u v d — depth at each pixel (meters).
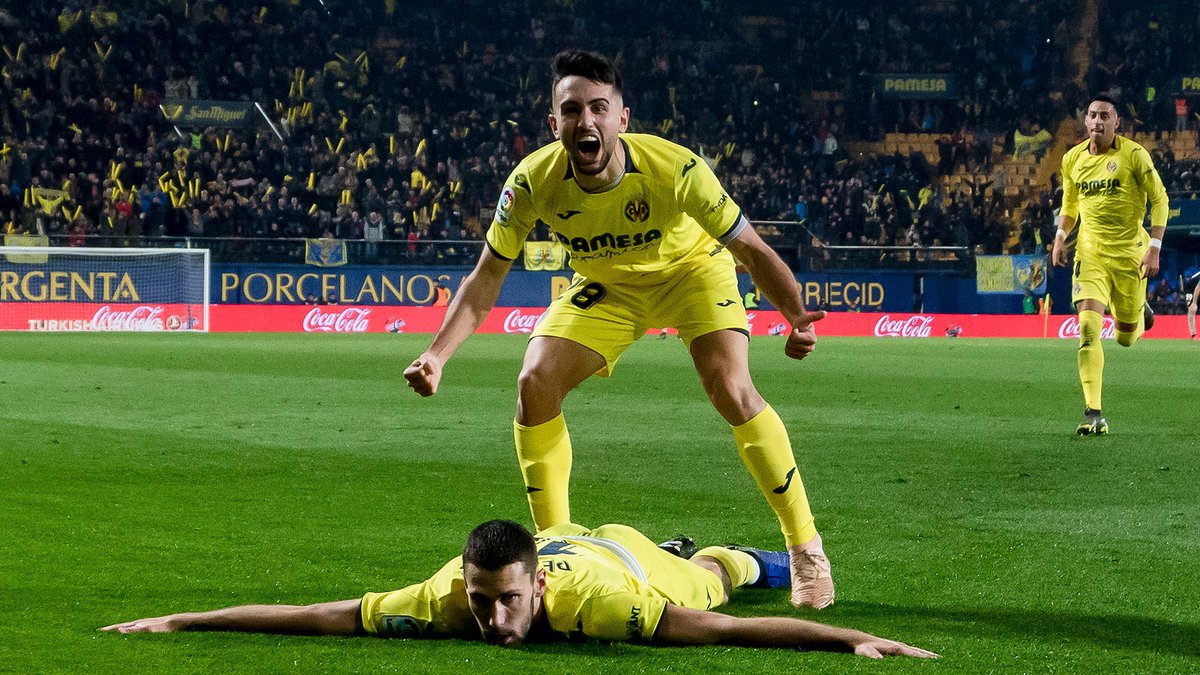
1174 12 39.44
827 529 5.71
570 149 4.16
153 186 30.52
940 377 15.54
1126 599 4.34
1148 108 38.12
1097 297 9.75
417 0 37.12
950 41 38.84
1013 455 8.28
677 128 35.91
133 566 4.78
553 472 4.59
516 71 36.44
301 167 32.09
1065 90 38.75
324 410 10.90
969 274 32.78
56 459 7.71
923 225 34.41
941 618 4.08
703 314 4.52
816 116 37.53
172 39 33.53
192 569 4.75
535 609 3.54
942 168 36.22
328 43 35.31
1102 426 9.51
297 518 5.87
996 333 31.89
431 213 32.03
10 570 4.68
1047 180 37.28
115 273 28.39
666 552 3.98
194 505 6.19
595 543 3.80
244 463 7.67
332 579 4.62
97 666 3.39
